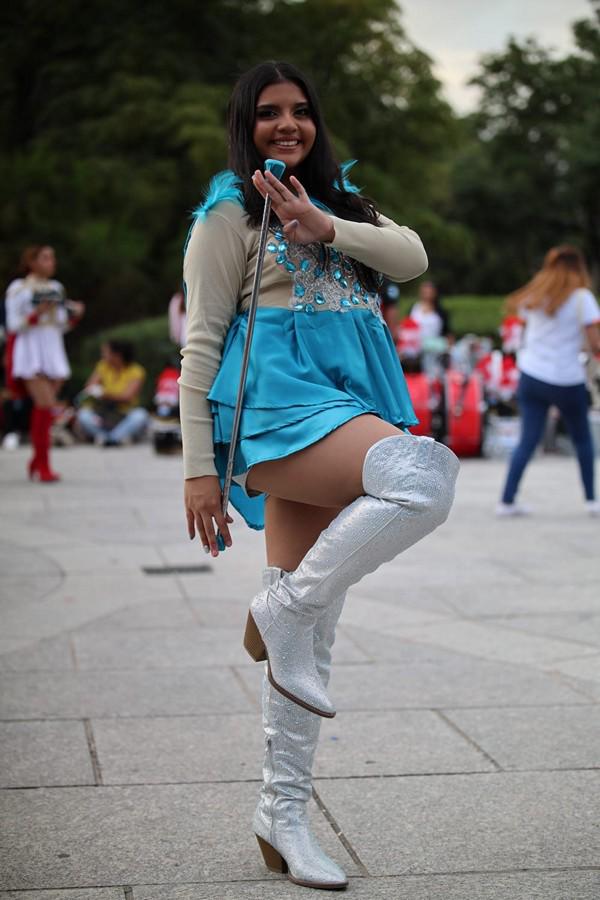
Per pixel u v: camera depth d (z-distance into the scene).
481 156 56.91
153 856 2.92
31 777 3.47
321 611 2.64
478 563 6.83
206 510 2.70
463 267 58.41
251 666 4.68
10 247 24.41
